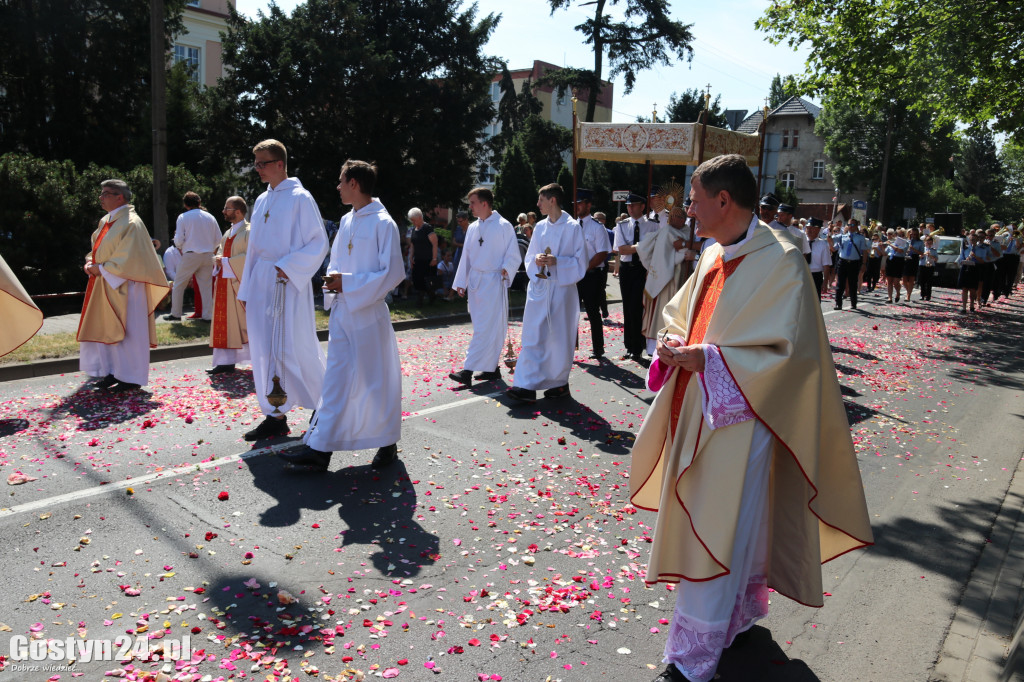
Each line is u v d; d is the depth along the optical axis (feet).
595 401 25.03
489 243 26.48
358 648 10.30
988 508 16.94
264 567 12.50
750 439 8.86
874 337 43.62
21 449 17.75
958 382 31.50
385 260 16.58
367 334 16.87
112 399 22.61
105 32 63.87
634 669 10.12
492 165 90.48
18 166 45.14
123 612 10.96
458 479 17.08
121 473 16.46
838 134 176.14
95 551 12.78
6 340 20.58
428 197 79.66
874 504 16.99
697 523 8.93
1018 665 9.21
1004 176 266.98
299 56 70.79
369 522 14.49
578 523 14.97
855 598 12.51
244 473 16.83
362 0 75.56
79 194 46.73
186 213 35.58
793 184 196.44
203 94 73.92
